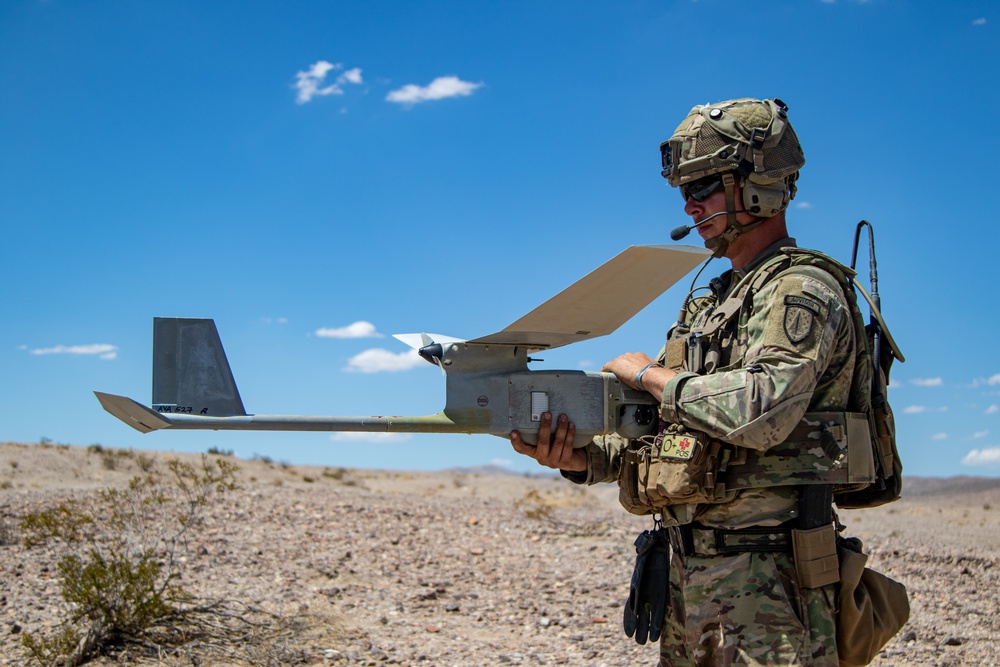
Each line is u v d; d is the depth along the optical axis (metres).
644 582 2.87
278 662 4.93
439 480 26.61
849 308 2.63
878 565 7.64
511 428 2.88
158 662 4.80
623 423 2.89
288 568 7.21
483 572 7.66
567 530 9.95
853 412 2.59
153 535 7.83
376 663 5.07
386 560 7.86
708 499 2.53
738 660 2.43
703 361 2.69
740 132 2.73
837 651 2.52
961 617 5.95
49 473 16.45
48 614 5.47
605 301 2.70
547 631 5.92
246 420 2.83
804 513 2.48
